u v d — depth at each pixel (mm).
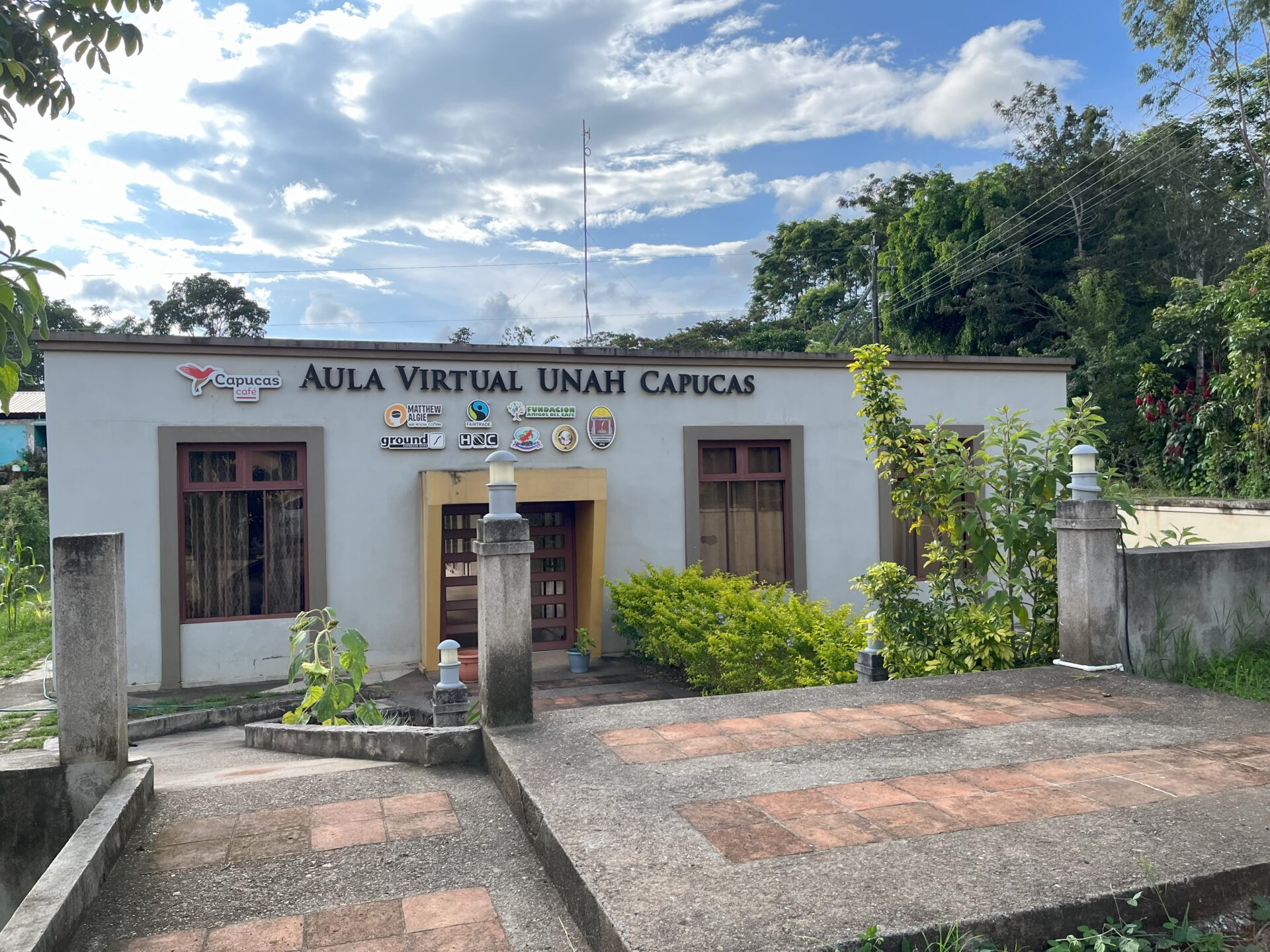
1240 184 25703
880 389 7215
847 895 2828
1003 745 4422
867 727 4801
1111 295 24391
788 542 13242
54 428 10250
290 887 3512
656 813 3596
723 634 8852
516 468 11883
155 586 10570
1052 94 28375
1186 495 16625
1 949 2756
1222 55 22453
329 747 6219
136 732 8477
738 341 41031
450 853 3781
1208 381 16266
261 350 10930
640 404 12531
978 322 27500
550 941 3037
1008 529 6469
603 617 12172
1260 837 3221
